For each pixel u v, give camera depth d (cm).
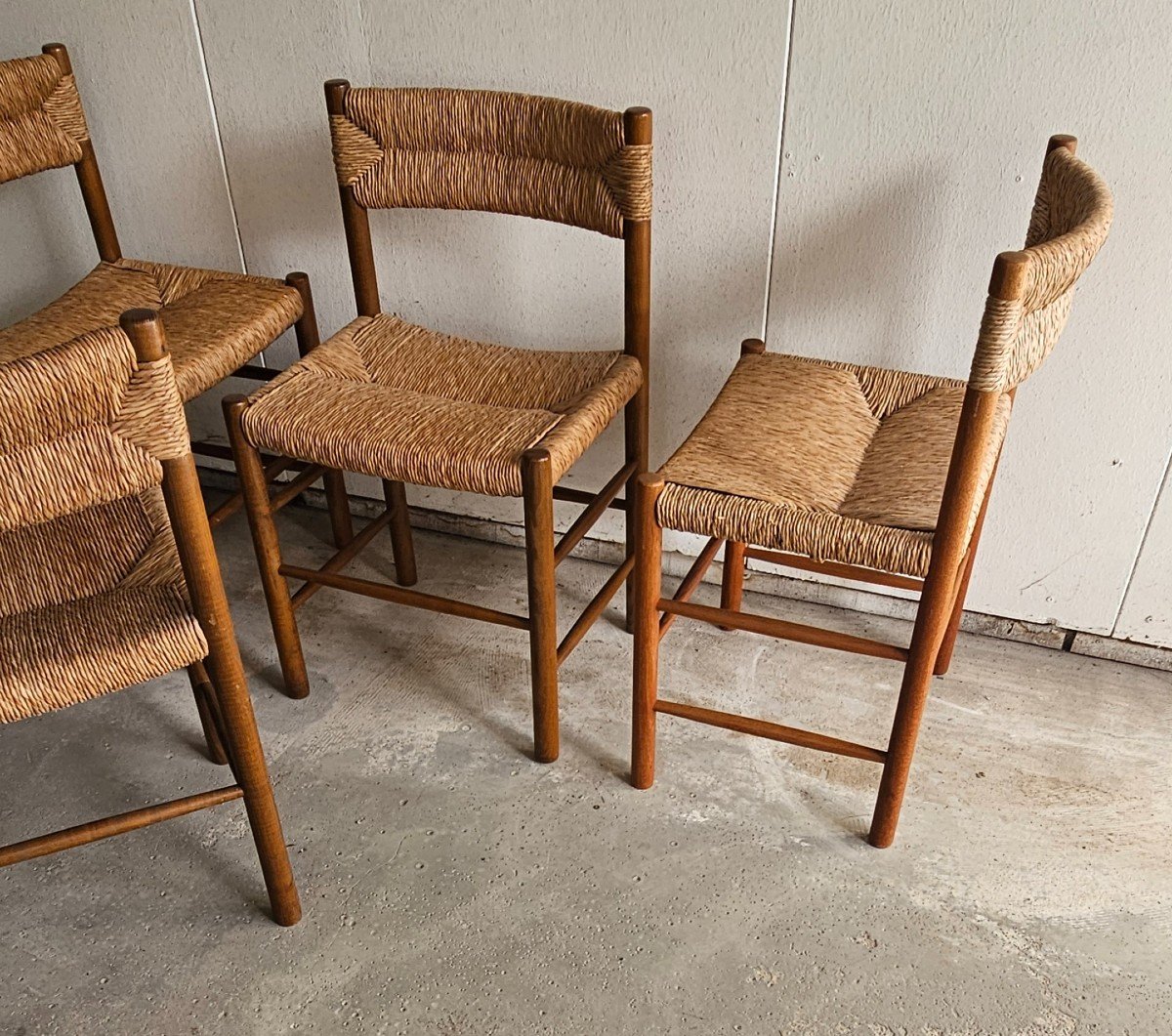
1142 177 140
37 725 170
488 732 167
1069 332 153
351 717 170
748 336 172
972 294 156
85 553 130
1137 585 171
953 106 143
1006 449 166
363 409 148
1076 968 131
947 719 168
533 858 146
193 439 226
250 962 134
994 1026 125
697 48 150
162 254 202
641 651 143
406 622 191
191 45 176
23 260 209
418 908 140
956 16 137
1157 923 137
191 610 118
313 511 224
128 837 150
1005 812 152
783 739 143
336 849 148
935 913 138
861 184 153
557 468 137
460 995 129
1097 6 131
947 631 171
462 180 158
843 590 190
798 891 141
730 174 158
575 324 182
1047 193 132
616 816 152
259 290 173
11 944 136
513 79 163
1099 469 163
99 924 139
